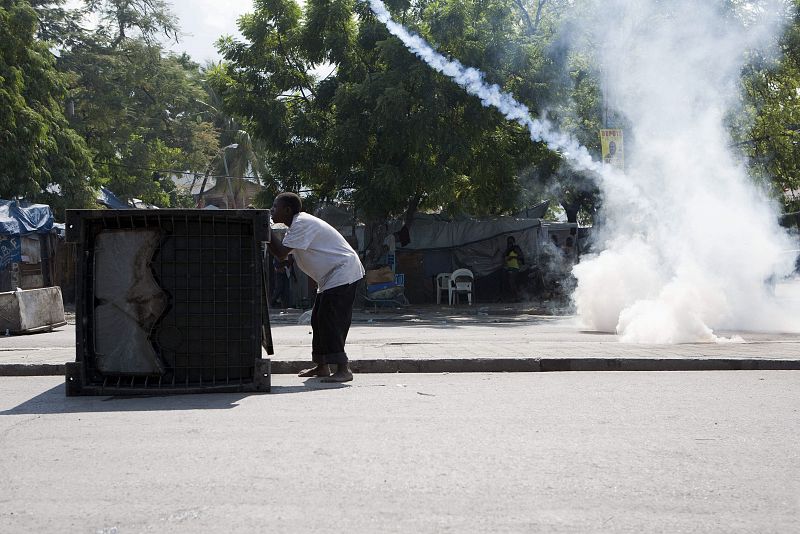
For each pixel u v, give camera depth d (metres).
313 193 23.86
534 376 7.39
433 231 25.30
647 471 3.86
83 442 4.54
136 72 37.69
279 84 23.16
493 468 3.90
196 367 6.47
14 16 24.56
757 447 4.35
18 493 3.54
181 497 3.46
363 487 3.59
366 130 21.53
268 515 3.21
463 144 21.00
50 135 25.52
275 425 4.98
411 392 6.35
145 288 6.40
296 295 23.34
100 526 3.10
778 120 26.44
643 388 6.54
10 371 7.91
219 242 6.49
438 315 19.53
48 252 22.59
